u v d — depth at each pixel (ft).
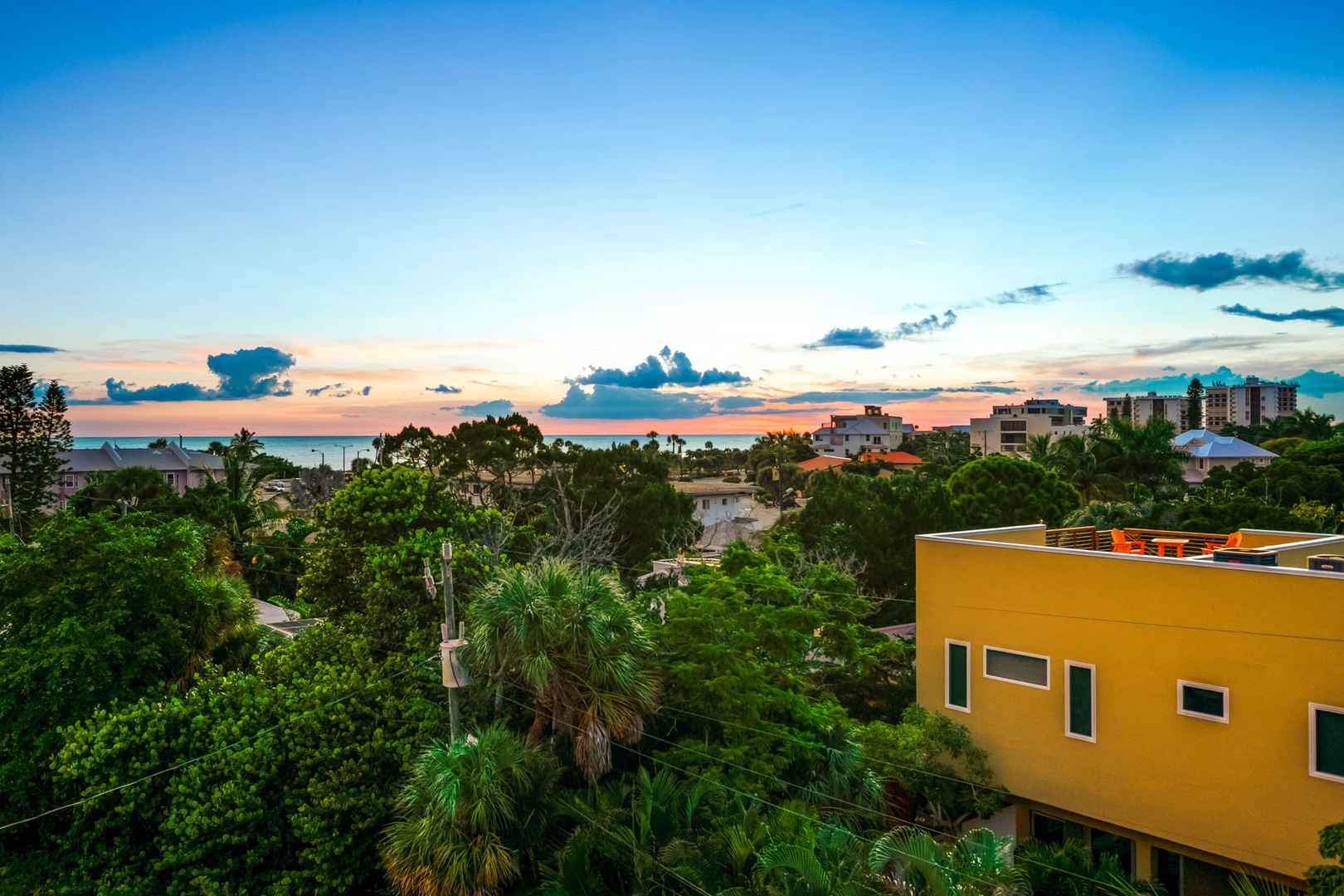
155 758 49.42
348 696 52.37
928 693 53.88
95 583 63.77
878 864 36.29
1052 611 47.44
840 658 77.05
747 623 61.52
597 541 126.21
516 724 53.06
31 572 64.49
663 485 159.33
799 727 53.72
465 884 37.37
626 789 43.24
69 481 285.02
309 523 188.96
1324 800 37.47
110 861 48.29
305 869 47.03
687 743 48.57
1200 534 58.39
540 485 168.25
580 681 44.88
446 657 44.16
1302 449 187.21
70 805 48.83
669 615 57.93
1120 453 164.45
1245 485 161.17
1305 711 38.14
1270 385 612.29
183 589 71.00
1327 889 30.86
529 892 38.60
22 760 54.80
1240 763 40.14
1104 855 38.42
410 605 67.56
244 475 199.11
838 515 138.10
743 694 51.65
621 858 37.73
